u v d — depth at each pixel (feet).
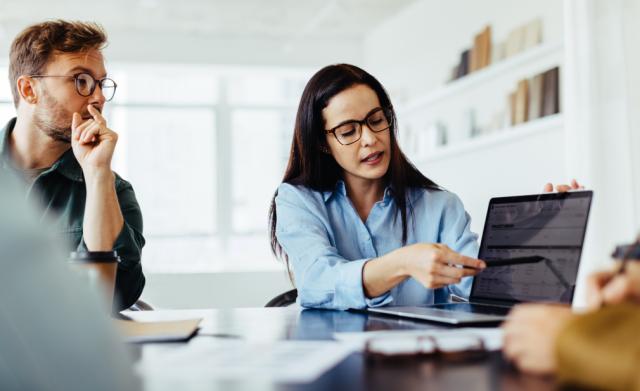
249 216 31.32
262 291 16.28
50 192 6.54
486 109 17.79
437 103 20.58
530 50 15.34
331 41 27.32
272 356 2.67
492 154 17.29
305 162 5.98
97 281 3.70
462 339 2.89
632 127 10.96
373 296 4.66
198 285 15.90
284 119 31.50
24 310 1.80
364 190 6.11
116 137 5.85
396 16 24.45
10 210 1.84
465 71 18.93
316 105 5.81
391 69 25.16
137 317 4.72
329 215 5.99
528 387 2.03
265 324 4.03
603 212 11.03
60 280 1.85
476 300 4.83
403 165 6.07
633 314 1.84
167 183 30.32
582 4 11.57
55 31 6.35
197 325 3.74
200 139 30.48
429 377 2.23
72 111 6.34
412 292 5.75
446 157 19.83
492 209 4.88
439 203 6.10
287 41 26.76
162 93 29.68
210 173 30.60
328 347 2.88
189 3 22.48
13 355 1.79
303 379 2.23
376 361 2.55
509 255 4.59
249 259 30.66
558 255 4.16
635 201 10.83
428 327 3.62
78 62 6.34
